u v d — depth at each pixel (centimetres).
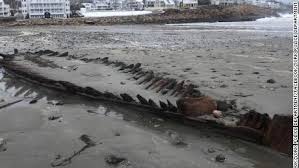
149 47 3231
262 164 818
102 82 1669
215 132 1009
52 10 13138
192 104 1106
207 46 3212
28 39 4441
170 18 9538
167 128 1072
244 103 1252
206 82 1585
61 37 4672
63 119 1187
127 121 1151
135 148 924
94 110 1293
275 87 1457
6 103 1420
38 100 1473
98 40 4131
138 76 1733
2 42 4072
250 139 934
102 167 825
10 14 13900
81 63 2177
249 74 1750
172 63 2145
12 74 2033
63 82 1616
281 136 871
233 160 843
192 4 15762
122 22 9100
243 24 7544
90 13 13825
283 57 2322
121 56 2525
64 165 843
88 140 988
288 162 818
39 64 2186
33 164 855
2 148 953
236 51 2728
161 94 1412
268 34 4462
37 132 1066
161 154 885
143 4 17275
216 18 9644
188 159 853
